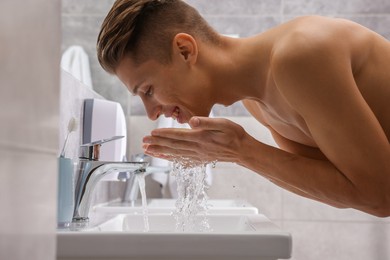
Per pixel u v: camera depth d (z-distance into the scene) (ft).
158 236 2.15
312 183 2.81
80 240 2.15
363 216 7.70
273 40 3.18
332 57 2.71
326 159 3.65
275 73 2.81
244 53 3.31
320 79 2.67
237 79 3.31
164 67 3.19
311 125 2.77
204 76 3.27
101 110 4.69
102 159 4.63
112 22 3.14
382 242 7.66
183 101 3.28
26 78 1.23
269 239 2.15
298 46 2.72
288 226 7.72
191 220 3.75
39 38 1.31
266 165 2.91
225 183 7.70
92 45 6.15
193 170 3.74
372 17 7.91
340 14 7.93
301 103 2.74
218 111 7.82
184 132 2.82
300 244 7.68
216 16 8.02
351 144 2.65
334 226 7.70
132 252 2.15
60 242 2.15
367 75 2.99
